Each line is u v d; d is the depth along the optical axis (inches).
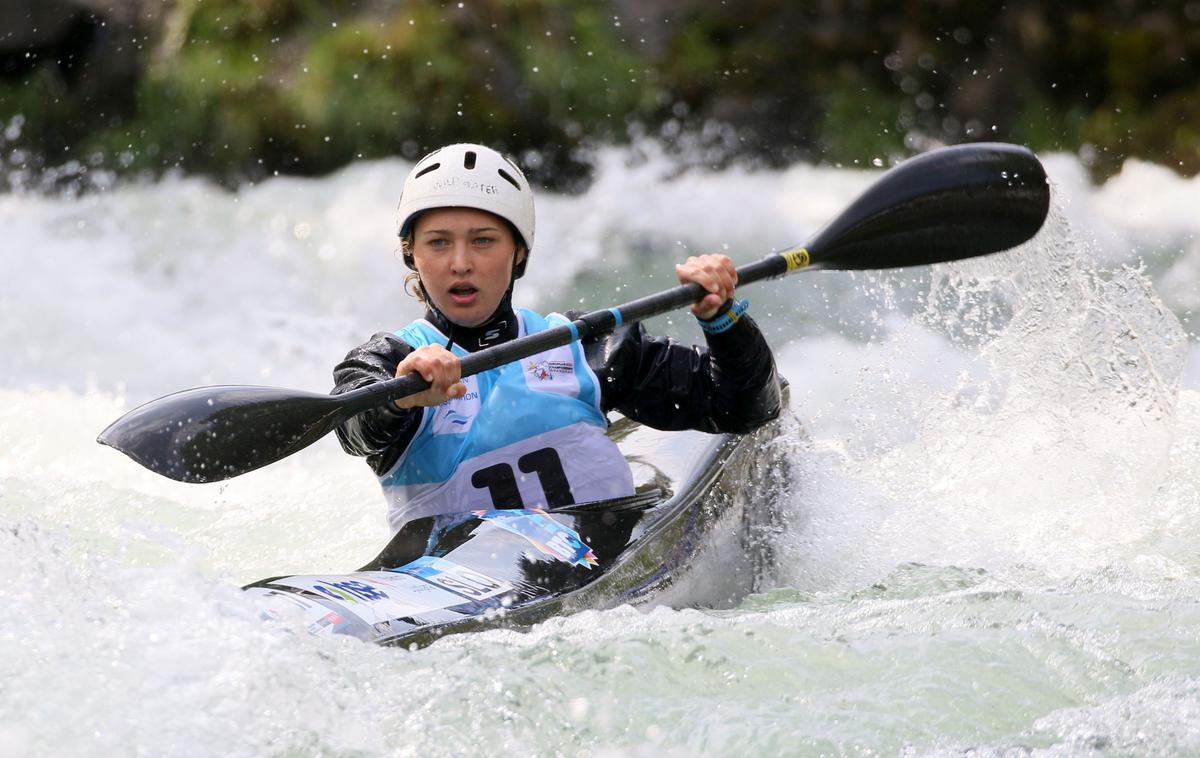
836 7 2277.3
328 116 2025.1
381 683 359.9
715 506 521.3
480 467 487.8
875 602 458.0
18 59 2128.4
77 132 2116.1
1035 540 558.3
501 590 430.9
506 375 501.0
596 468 503.8
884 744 340.2
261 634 369.1
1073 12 2224.4
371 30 2081.7
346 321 1263.5
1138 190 1849.2
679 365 535.2
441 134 2039.9
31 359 1079.0
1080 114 2160.4
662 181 2006.6
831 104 2175.2
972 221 608.1
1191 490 612.7
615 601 454.3
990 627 415.5
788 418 598.9
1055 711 357.1
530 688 362.3
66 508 621.3
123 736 323.0
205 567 561.9
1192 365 952.3
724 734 345.1
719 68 2182.6
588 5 2183.8
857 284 1228.5
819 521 567.5
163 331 1195.3
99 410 848.9
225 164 2042.3
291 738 328.8
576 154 2076.8
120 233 1617.9
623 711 356.8
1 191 2015.3
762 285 1243.2
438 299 498.0
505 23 2111.2
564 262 1460.4
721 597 504.4
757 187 1967.3
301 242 1592.0
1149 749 329.7
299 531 614.9
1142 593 454.6
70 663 345.4
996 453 637.9
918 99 2201.0
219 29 2095.2
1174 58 2171.5
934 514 579.5
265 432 425.7
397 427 464.1
